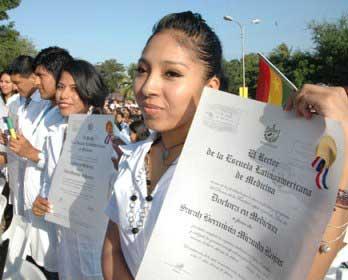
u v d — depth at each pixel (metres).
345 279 1.83
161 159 1.27
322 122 0.80
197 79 1.14
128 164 1.30
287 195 0.83
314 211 0.79
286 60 35.88
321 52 32.88
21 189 3.21
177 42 1.12
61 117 2.87
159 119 1.13
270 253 0.85
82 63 2.59
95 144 1.98
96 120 1.99
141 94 1.16
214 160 0.95
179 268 0.99
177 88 1.11
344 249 2.35
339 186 0.84
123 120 10.66
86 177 2.01
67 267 2.30
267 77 2.05
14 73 3.63
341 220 0.86
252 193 0.89
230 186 0.93
